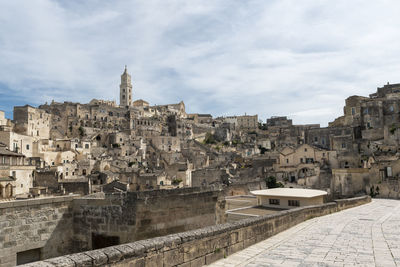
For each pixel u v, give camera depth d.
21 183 65.62
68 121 150.88
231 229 13.81
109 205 17.70
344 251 13.98
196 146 158.25
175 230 18.64
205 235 12.07
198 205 20.41
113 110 171.50
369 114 99.69
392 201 47.34
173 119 185.75
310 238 17.23
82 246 18.14
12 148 91.44
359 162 82.75
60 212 17.98
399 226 21.23
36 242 16.80
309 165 85.25
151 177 87.62
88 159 105.69
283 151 92.75
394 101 98.94
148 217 17.30
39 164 89.00
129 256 8.88
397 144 82.50
